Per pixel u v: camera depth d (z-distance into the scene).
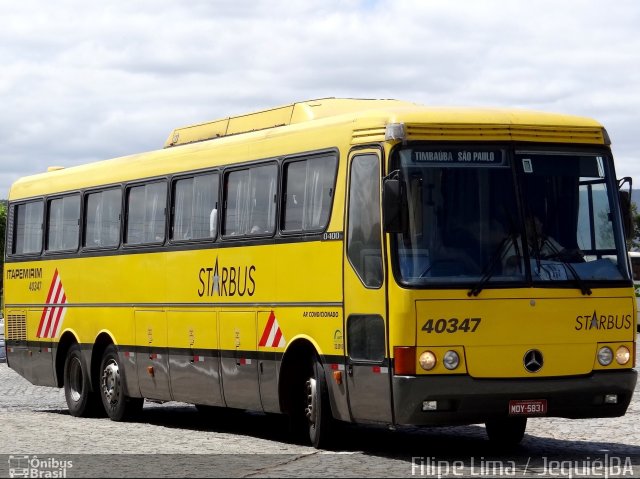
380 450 17.38
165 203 21.83
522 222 16.12
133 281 22.72
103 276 23.81
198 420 23.48
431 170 16.02
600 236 16.52
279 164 18.61
